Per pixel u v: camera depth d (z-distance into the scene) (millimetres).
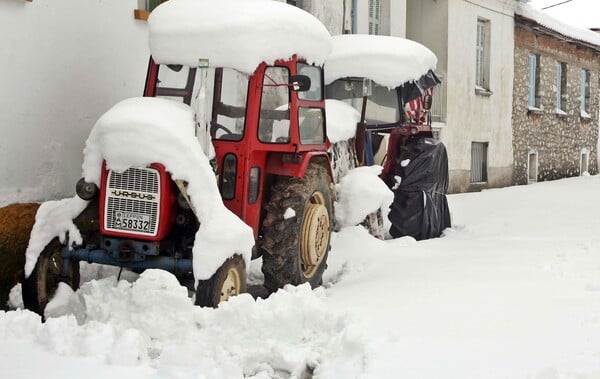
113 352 4578
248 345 5027
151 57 6789
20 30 6941
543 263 8023
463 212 13898
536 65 24234
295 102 6855
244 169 6609
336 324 5262
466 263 8133
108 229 6016
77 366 4484
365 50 10719
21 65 6973
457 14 18578
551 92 25125
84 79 7773
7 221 6676
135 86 8578
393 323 5492
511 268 7750
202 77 6309
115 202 6000
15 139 6941
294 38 6840
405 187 10422
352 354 4719
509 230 11328
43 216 6160
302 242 7094
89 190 6027
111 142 5883
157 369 4492
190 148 5898
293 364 4648
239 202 6621
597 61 29516
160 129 5867
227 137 6680
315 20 7297
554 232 10961
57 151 7453
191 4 6719
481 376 4324
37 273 6070
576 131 27656
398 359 4625
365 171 9539
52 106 7363
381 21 16391
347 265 8266
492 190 19609
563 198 17156
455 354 4730
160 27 6645
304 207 7008
